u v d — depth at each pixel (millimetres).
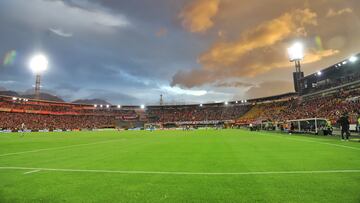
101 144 23391
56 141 28594
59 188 6781
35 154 15281
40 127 96125
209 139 28266
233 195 5891
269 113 98125
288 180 7148
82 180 7688
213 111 126500
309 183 6762
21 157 13758
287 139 24875
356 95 57438
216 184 6918
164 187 6730
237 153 13945
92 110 131875
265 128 62812
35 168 9914
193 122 118875
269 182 6980
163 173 8570
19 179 7922
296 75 84188
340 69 66938
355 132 31438
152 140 28688
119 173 8688
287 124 44625
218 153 14156
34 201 5758
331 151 13820
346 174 7789
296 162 10234
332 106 60500
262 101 117312
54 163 11242
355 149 14656
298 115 71438
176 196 5930
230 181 7219
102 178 7941
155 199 5746
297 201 5355
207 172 8578
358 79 59781
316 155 12281
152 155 13820
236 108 123375
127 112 137875
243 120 104812
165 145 20953
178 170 9047
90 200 5762
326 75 72812
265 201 5414
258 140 24406
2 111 96188
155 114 134375
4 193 6383
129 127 117812
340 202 5234
